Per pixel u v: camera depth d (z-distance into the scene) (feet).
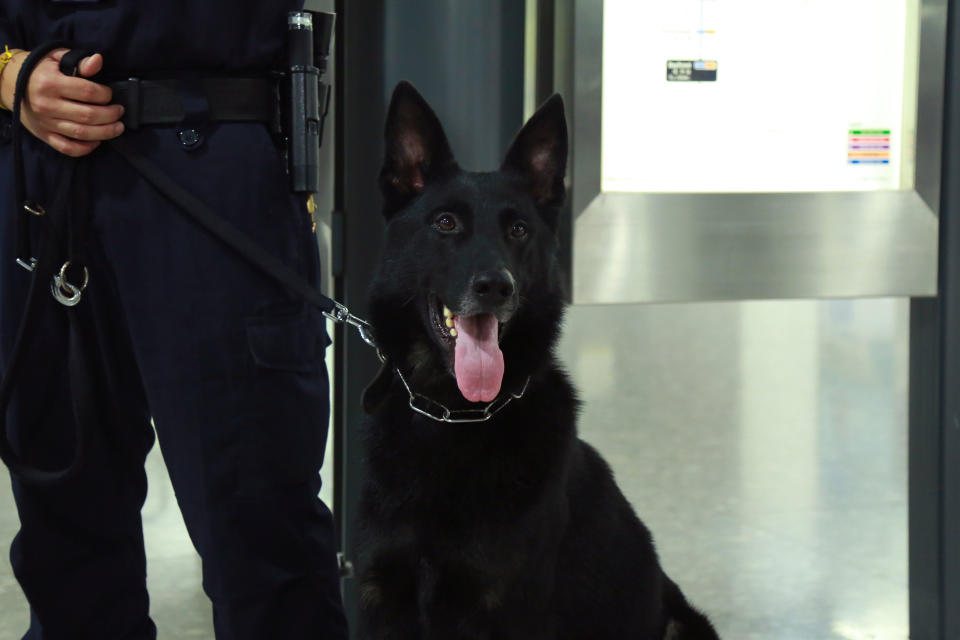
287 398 6.12
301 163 6.05
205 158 5.82
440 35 8.70
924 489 9.43
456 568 6.52
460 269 6.56
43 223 5.76
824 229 9.05
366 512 6.87
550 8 8.79
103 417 6.29
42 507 6.22
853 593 10.55
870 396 20.77
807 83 9.04
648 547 7.74
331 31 6.42
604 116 8.73
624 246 8.71
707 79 8.87
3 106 5.85
